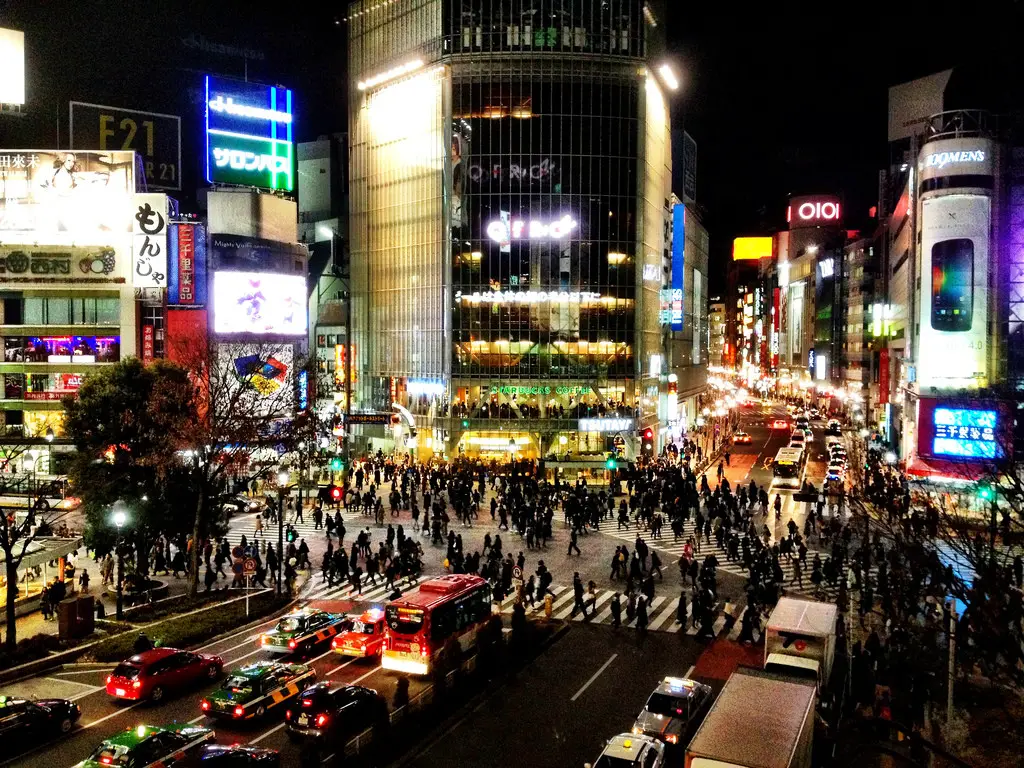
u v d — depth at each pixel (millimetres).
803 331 165125
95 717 22734
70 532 38656
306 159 96750
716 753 14570
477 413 71000
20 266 58312
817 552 41844
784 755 14492
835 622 24156
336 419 53156
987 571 18125
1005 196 58250
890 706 22125
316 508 48500
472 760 20234
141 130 68875
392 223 77875
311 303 91688
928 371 59781
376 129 79250
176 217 63969
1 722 20266
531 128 70625
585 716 22906
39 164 58219
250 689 22406
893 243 87500
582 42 70500
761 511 52438
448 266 71312
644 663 27234
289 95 70438
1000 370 57875
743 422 122062
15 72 62594
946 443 53875
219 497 36719
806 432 90812
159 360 39031
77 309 59938
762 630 30312
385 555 37719
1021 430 48438
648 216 74812
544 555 41812
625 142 71438
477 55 70312
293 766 19641
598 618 32375
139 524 33781
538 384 71125
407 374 76312
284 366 59469
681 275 90750
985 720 22969
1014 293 58281
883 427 90875
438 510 46906
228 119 66688
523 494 53875
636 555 40281
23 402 58688
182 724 21875
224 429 35688
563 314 71188
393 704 23125
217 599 34812
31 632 30812
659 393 80938
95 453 34625
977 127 60188
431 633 26156
